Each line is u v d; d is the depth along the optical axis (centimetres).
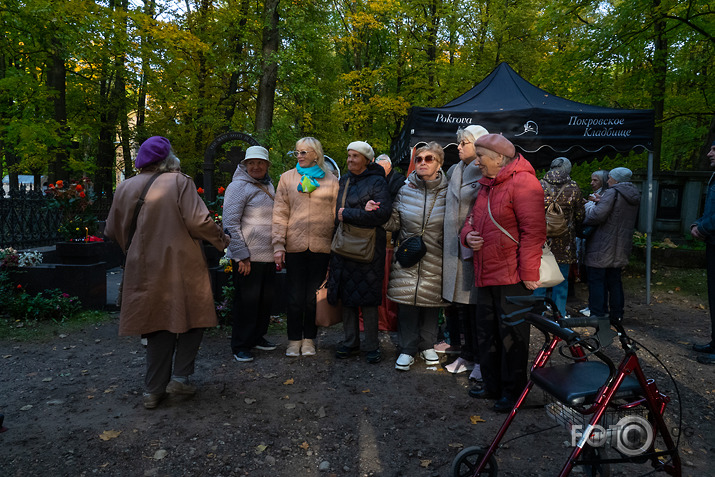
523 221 296
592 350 204
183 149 1611
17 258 573
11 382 371
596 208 521
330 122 1692
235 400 341
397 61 1655
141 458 263
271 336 498
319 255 424
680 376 395
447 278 379
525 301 232
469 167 373
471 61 1652
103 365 411
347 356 434
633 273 824
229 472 252
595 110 568
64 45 1140
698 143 1472
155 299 303
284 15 1318
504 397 325
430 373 399
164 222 304
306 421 310
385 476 250
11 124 1219
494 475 230
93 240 579
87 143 1811
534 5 1543
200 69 1524
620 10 1014
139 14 1225
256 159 416
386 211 383
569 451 273
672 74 1099
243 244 405
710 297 444
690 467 258
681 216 980
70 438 283
